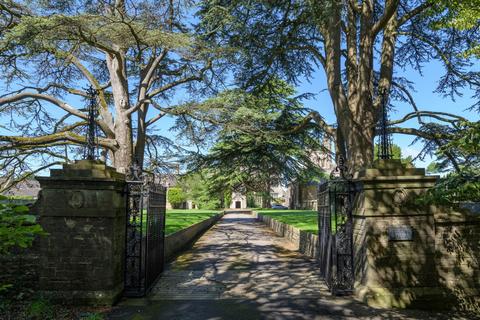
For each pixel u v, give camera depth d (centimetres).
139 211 827
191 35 1470
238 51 1395
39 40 1324
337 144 1357
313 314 632
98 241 676
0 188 1616
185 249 1455
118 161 1692
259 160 1806
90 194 679
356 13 1365
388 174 721
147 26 1388
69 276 670
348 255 773
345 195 801
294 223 1925
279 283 853
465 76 1298
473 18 1044
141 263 762
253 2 1216
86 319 578
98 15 1288
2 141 1475
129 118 1727
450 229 723
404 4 1406
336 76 1271
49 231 675
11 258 686
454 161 1069
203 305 681
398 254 704
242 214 5241
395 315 635
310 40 1419
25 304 642
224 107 1559
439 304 689
